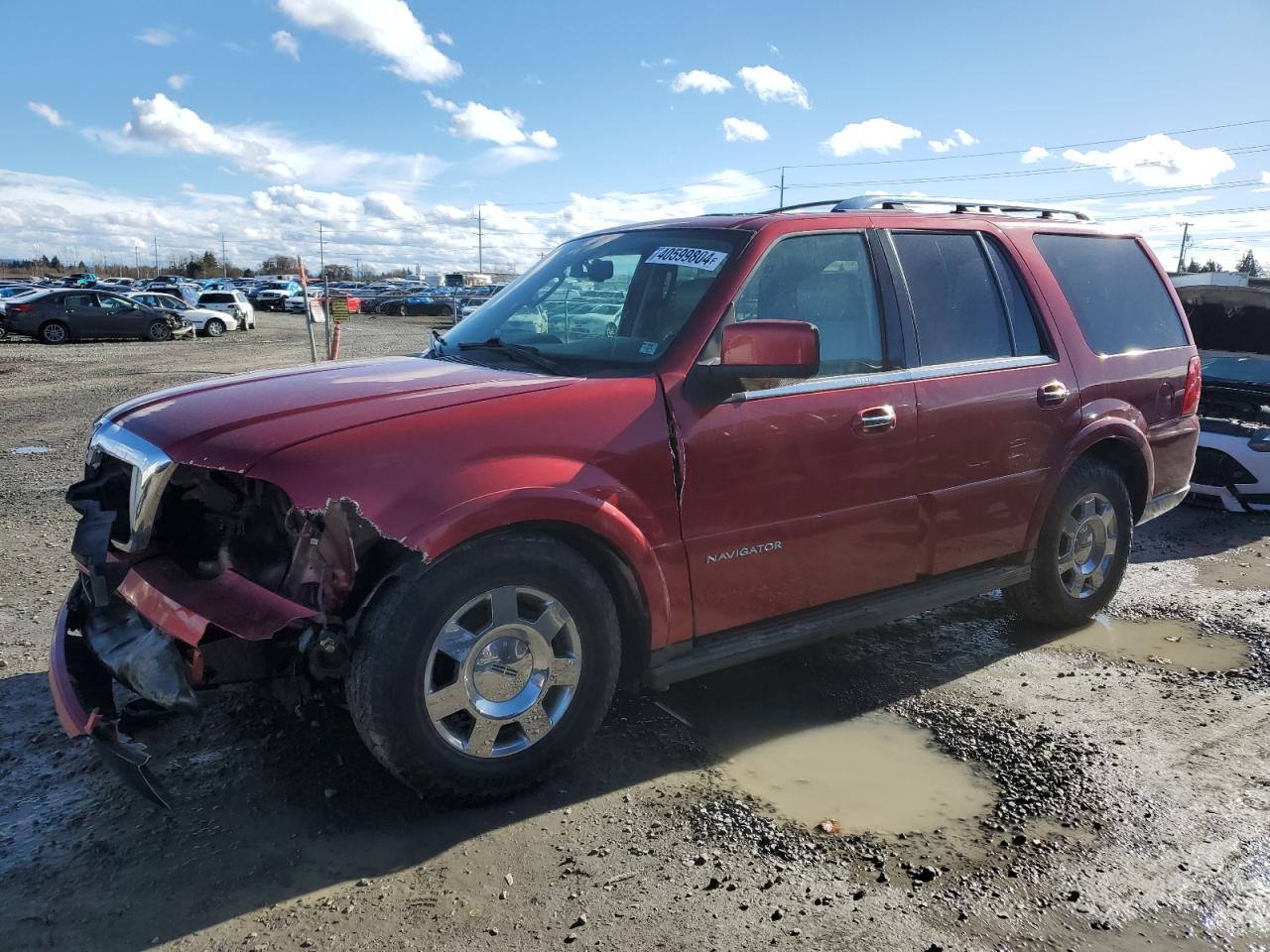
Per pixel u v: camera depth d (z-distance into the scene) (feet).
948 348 13.30
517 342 12.33
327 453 8.87
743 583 11.26
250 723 11.55
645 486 10.30
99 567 9.49
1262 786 10.76
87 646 10.30
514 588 9.61
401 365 11.88
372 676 8.93
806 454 11.50
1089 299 15.70
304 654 8.99
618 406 10.26
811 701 12.89
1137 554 20.92
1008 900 8.61
